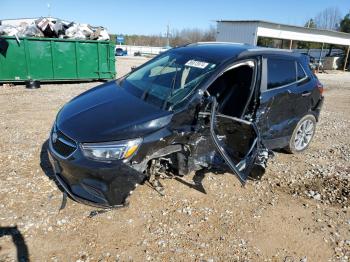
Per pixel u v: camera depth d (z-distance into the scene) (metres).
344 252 3.32
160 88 4.02
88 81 12.99
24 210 3.50
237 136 4.24
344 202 4.27
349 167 5.40
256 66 4.44
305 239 3.47
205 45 4.81
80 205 3.64
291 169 5.12
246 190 4.32
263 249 3.27
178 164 3.75
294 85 5.09
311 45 39.12
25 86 10.95
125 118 3.47
